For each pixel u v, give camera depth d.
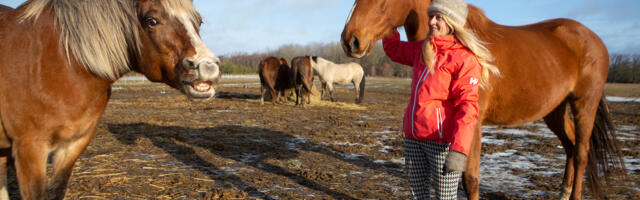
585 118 2.79
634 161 4.41
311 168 3.98
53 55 1.67
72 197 2.81
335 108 11.27
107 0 1.74
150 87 20.17
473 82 1.63
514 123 2.63
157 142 5.09
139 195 2.93
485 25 2.43
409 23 2.44
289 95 13.72
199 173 3.62
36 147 1.67
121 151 4.44
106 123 6.65
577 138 2.85
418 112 1.76
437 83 1.70
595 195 2.90
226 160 4.21
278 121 7.87
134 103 11.20
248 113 9.23
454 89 1.67
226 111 9.59
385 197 3.07
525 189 3.33
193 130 6.29
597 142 2.93
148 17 1.69
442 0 1.71
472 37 1.72
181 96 14.52
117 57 1.79
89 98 1.80
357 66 13.62
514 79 2.35
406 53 2.16
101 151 4.39
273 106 11.22
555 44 2.62
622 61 33.06
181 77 1.71
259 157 4.43
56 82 1.66
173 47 1.71
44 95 1.63
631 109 11.82
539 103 2.51
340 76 13.49
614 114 10.33
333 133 6.44
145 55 1.78
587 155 2.85
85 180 3.22
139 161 3.99
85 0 1.73
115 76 1.86
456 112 1.70
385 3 2.24
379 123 8.05
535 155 4.80
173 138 5.44
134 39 1.77
